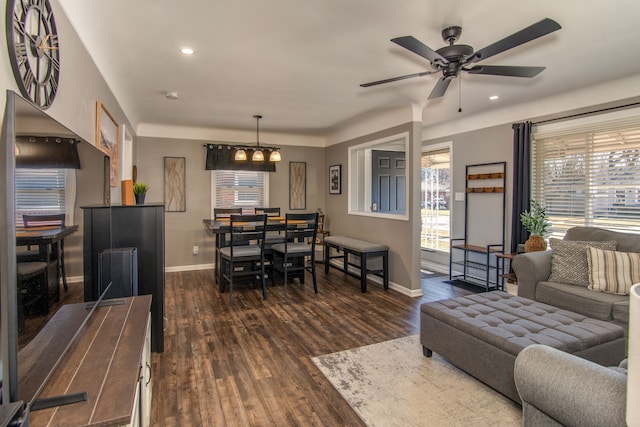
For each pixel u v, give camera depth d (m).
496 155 4.69
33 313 1.09
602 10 2.16
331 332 3.24
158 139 5.64
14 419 0.85
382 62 2.98
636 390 0.76
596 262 2.99
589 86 3.66
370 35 2.49
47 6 1.60
